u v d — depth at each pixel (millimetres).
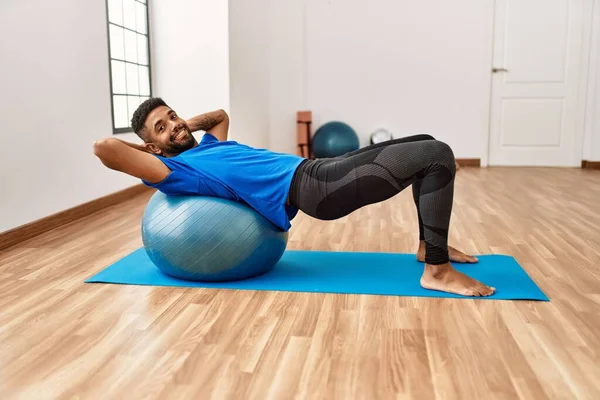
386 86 6789
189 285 2348
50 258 2818
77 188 3832
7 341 1821
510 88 6660
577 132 6629
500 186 5207
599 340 1789
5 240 3029
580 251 2887
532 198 4551
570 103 6598
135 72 5102
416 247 3000
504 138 6766
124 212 4035
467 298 2166
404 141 2299
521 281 2350
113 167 2180
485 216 3826
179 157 2355
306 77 6852
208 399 1458
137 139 4840
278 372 1596
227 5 5203
